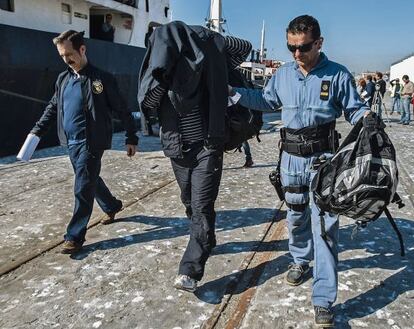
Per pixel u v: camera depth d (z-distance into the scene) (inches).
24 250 149.3
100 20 476.1
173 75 107.7
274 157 318.0
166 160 299.9
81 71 139.0
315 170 108.2
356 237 159.2
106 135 141.8
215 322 107.9
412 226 170.9
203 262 117.0
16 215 184.5
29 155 145.6
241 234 163.2
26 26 353.7
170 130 117.3
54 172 261.7
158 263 139.6
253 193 218.1
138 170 268.7
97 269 135.6
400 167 280.8
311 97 105.6
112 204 171.2
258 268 135.4
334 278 104.3
